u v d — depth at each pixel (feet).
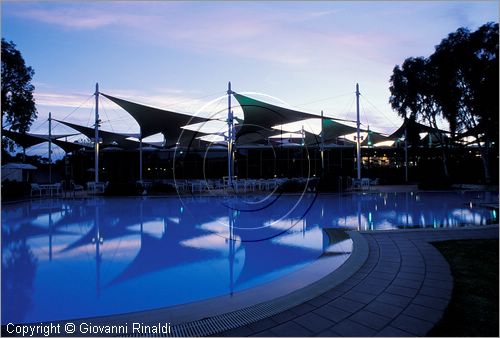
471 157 76.38
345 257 13.98
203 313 8.53
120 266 14.17
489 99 43.29
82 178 82.79
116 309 9.89
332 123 65.21
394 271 11.64
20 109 52.90
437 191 52.24
